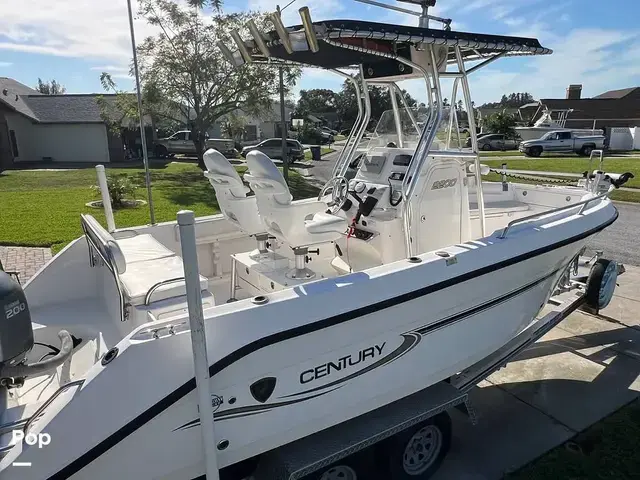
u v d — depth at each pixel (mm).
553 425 3186
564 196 4746
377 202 3170
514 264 2910
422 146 3074
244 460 2242
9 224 8945
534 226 3211
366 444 2367
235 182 3131
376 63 3471
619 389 3586
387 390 2518
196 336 1705
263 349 2021
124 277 2574
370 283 2334
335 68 3680
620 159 20219
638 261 6426
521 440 3045
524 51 3178
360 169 3549
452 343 2783
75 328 2867
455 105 3430
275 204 2697
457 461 2873
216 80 15688
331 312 2176
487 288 2842
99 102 20250
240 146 24766
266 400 2109
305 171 16766
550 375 3797
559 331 4520
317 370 2227
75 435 1721
